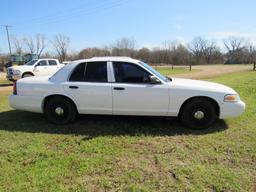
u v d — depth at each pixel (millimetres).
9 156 4082
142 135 4984
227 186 3211
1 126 5625
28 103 5727
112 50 73312
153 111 5375
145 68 5402
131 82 5375
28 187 3186
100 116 6230
